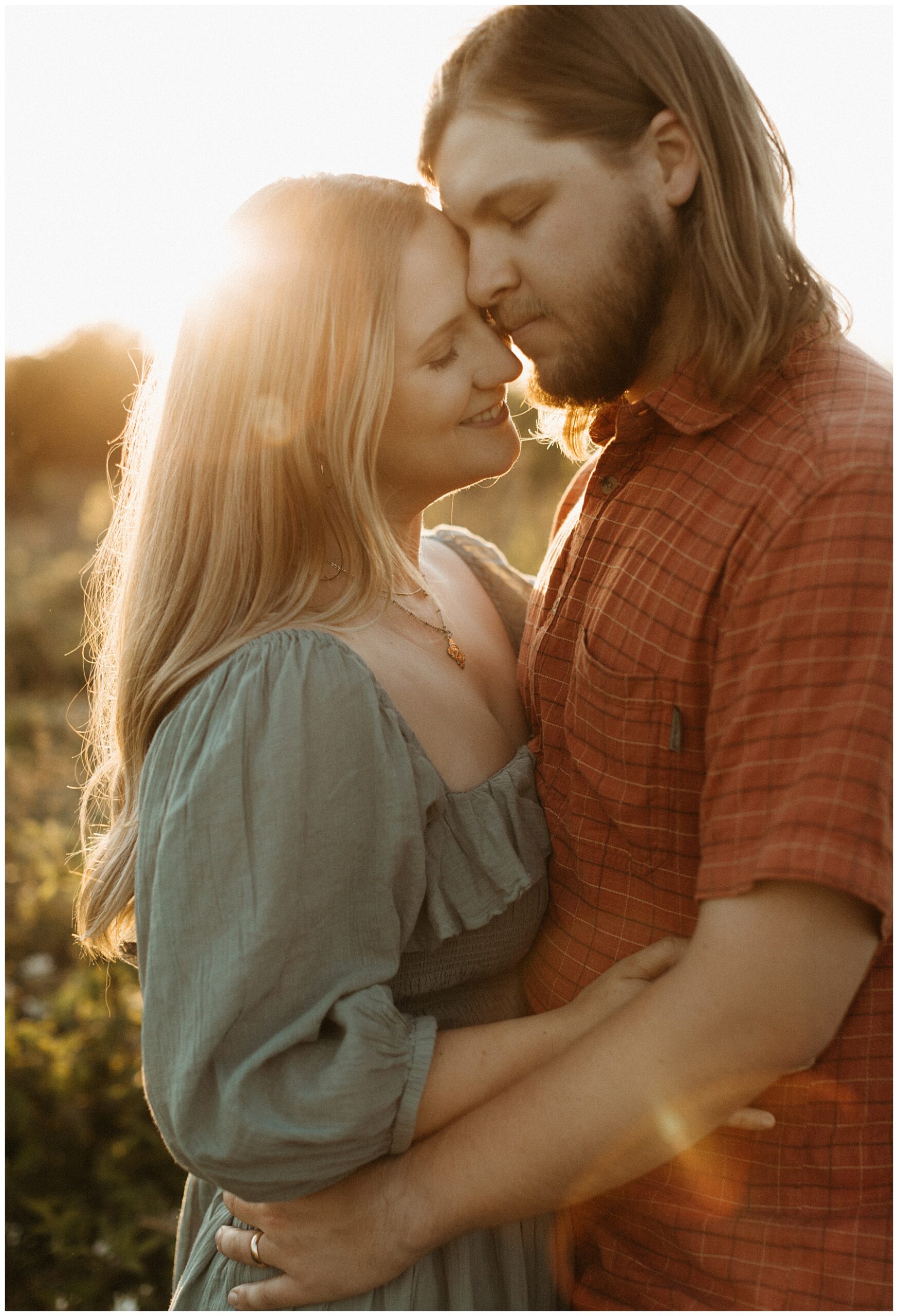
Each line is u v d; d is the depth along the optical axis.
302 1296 1.36
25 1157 2.57
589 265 1.41
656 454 1.46
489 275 1.46
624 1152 1.24
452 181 1.45
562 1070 1.26
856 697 1.13
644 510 1.42
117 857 1.59
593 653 1.42
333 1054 1.27
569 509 1.86
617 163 1.39
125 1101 2.67
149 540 1.54
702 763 1.33
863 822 1.11
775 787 1.16
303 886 1.27
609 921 1.47
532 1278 1.51
